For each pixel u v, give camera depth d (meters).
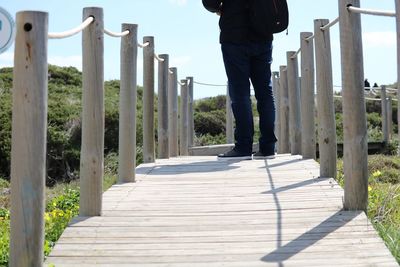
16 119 2.69
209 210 3.93
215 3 5.81
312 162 6.01
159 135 7.48
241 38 5.89
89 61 3.74
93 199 3.80
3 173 13.01
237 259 3.00
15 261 2.70
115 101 17.31
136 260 3.04
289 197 4.23
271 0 5.85
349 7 3.81
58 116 15.02
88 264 3.00
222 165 5.95
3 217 6.34
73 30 3.30
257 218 3.69
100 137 3.80
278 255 3.03
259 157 6.49
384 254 3.00
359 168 3.78
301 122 6.65
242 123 6.18
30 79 2.68
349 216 3.64
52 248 3.37
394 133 19.75
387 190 5.10
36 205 2.70
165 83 7.50
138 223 3.64
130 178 5.04
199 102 22.27
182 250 3.16
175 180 5.10
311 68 6.25
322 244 3.18
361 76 3.82
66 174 13.20
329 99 4.99
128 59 4.96
